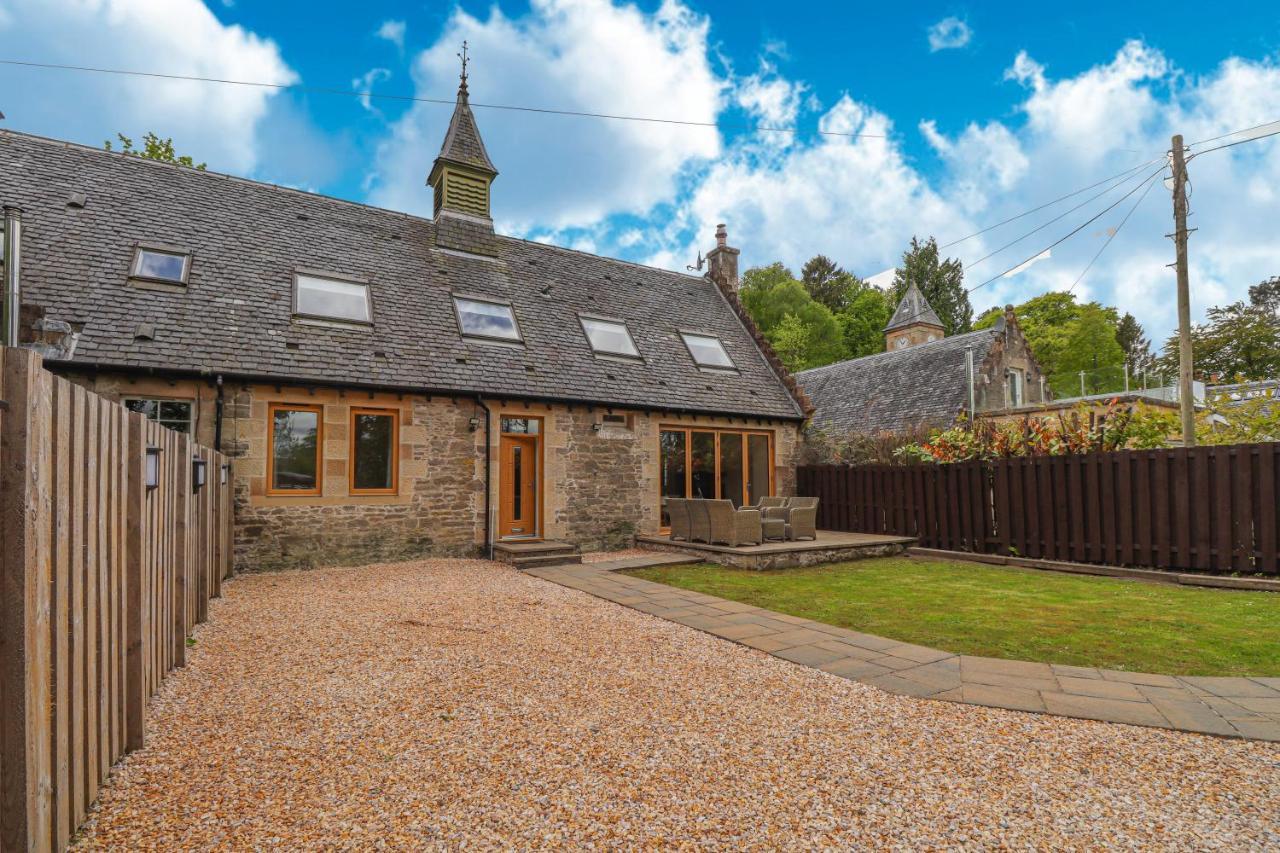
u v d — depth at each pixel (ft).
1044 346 134.41
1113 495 28.48
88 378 24.07
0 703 5.58
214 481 20.36
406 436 30.60
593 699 12.05
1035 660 15.07
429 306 35.12
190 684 12.61
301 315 30.17
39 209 27.73
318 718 10.98
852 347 145.07
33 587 5.87
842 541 33.53
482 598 21.54
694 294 51.37
